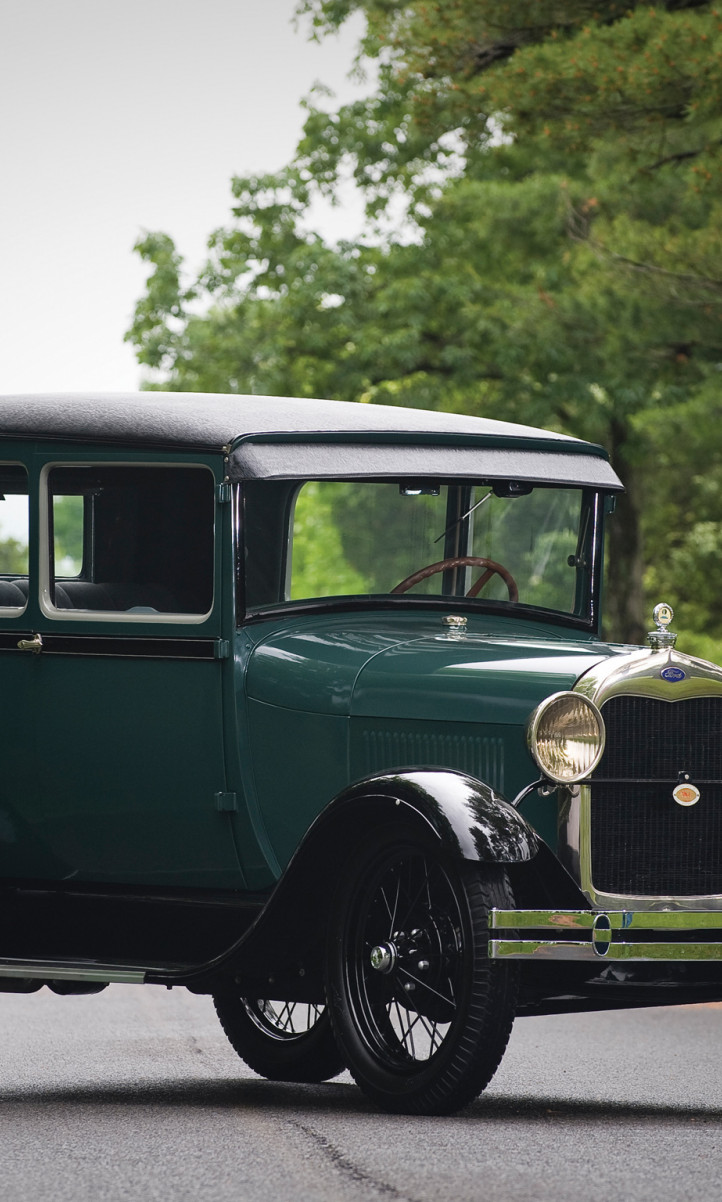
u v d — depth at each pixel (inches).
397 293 1919.3
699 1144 385.1
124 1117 428.1
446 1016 426.3
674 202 1307.8
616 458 2089.1
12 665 503.2
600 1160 361.7
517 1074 530.9
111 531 494.3
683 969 442.3
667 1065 556.1
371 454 495.5
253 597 482.3
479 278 1941.4
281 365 1958.7
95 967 478.3
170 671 482.6
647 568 3038.9
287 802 472.1
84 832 499.2
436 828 414.9
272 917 448.8
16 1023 695.7
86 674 493.0
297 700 471.8
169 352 2071.9
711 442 1781.5
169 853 488.4
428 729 458.3
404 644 481.7
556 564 534.6
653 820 447.8
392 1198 321.7
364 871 435.5
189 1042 626.2
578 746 437.4
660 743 449.7
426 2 1119.6
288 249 2119.8
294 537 492.1
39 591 499.5
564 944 419.2
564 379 1792.6
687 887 449.7
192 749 479.8
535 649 470.9
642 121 1071.6
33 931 514.0
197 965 477.4
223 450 476.1
